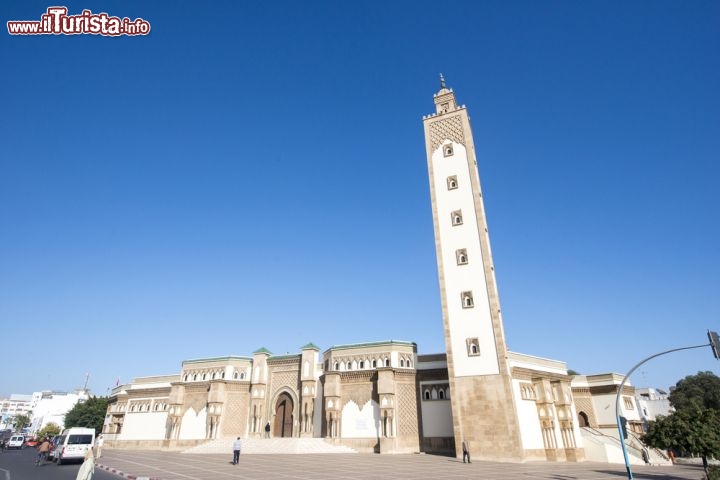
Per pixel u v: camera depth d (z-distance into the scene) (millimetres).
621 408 56875
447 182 49656
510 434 38031
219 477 25203
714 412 34750
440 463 34938
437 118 53438
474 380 40938
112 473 28469
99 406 85875
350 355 52531
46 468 31047
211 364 58625
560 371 52531
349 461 35906
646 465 42281
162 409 60531
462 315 43562
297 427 51812
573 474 29156
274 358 56344
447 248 46812
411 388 48344
